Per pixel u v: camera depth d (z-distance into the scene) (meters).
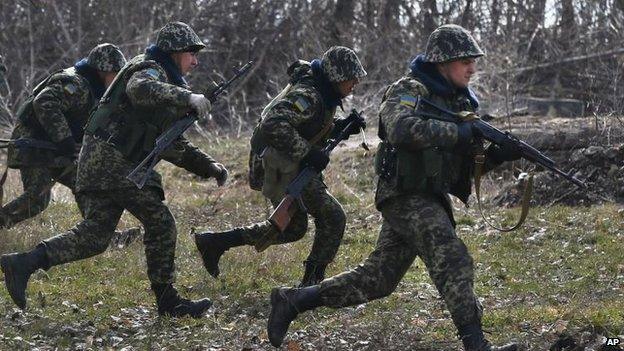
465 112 12.06
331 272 18.58
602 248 20.00
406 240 12.32
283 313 12.60
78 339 13.98
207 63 44.81
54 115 17.19
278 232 13.47
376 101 37.84
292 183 13.61
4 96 38.69
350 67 14.27
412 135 11.73
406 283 17.36
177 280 17.50
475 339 11.95
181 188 28.16
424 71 12.24
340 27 44.47
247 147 33.56
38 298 16.09
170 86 13.79
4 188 24.81
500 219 22.67
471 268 11.99
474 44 12.22
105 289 16.81
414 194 12.20
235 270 17.97
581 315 14.41
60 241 14.28
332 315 15.17
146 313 15.41
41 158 18.41
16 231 19.61
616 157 24.84
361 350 13.34
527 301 16.19
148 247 14.67
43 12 43.97
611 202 24.06
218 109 42.88
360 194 26.55
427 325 14.51
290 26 45.59
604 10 42.91
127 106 14.23
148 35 41.81
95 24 44.06
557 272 18.28
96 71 17.52
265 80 45.28
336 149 30.91
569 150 26.23
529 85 41.25
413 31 44.22
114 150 14.21
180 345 13.58
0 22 43.28
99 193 14.39
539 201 24.45
